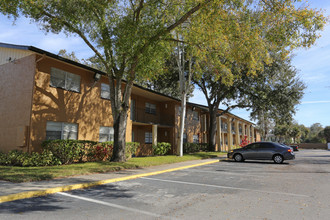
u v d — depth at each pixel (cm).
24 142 1129
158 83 2703
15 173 834
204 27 1117
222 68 1335
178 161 1548
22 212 473
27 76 1209
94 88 1523
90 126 1472
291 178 927
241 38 1088
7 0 919
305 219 442
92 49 1198
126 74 1290
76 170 949
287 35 1025
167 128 2412
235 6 1011
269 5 1020
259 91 2489
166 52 1316
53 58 1232
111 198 600
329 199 592
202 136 3091
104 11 1076
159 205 537
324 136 8631
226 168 1281
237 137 4203
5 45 1287
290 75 2431
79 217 450
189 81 1900
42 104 1202
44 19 1070
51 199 582
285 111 2605
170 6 1147
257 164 1516
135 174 970
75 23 1048
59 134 1289
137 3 1251
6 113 1286
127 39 1019
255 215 466
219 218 448
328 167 1320
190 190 700
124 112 1305
